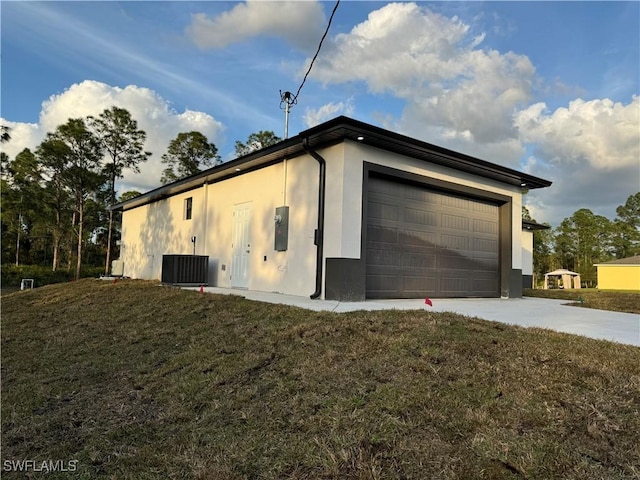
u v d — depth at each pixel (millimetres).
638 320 5652
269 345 4242
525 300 9461
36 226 28156
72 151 22938
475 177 9539
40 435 3184
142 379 4043
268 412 2926
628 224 44219
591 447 2170
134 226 16562
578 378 2936
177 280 9953
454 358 3391
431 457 2191
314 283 7562
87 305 8305
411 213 8422
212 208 11375
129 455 2703
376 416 2621
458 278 9234
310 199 7914
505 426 2406
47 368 4816
